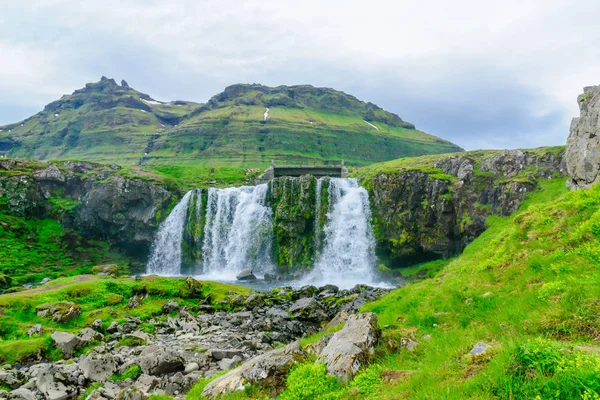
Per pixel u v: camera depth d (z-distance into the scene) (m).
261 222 81.62
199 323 33.84
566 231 17.16
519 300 13.21
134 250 89.88
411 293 23.20
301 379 11.01
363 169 106.00
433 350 11.91
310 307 35.56
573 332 9.73
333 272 74.25
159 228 86.12
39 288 41.50
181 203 87.88
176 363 20.48
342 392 9.89
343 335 12.64
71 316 31.41
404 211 75.44
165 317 35.03
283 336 29.42
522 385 7.05
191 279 43.78
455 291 18.00
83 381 18.70
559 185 64.25
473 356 9.20
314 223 79.12
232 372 13.75
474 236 68.94
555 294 12.21
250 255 81.00
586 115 29.39
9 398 16.67
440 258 73.12
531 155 72.25
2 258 70.69
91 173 96.81
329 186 81.00
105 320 32.09
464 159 80.56
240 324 34.03
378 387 9.64
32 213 88.50
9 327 28.30
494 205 70.25
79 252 84.94
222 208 85.62
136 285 41.81
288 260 77.56
